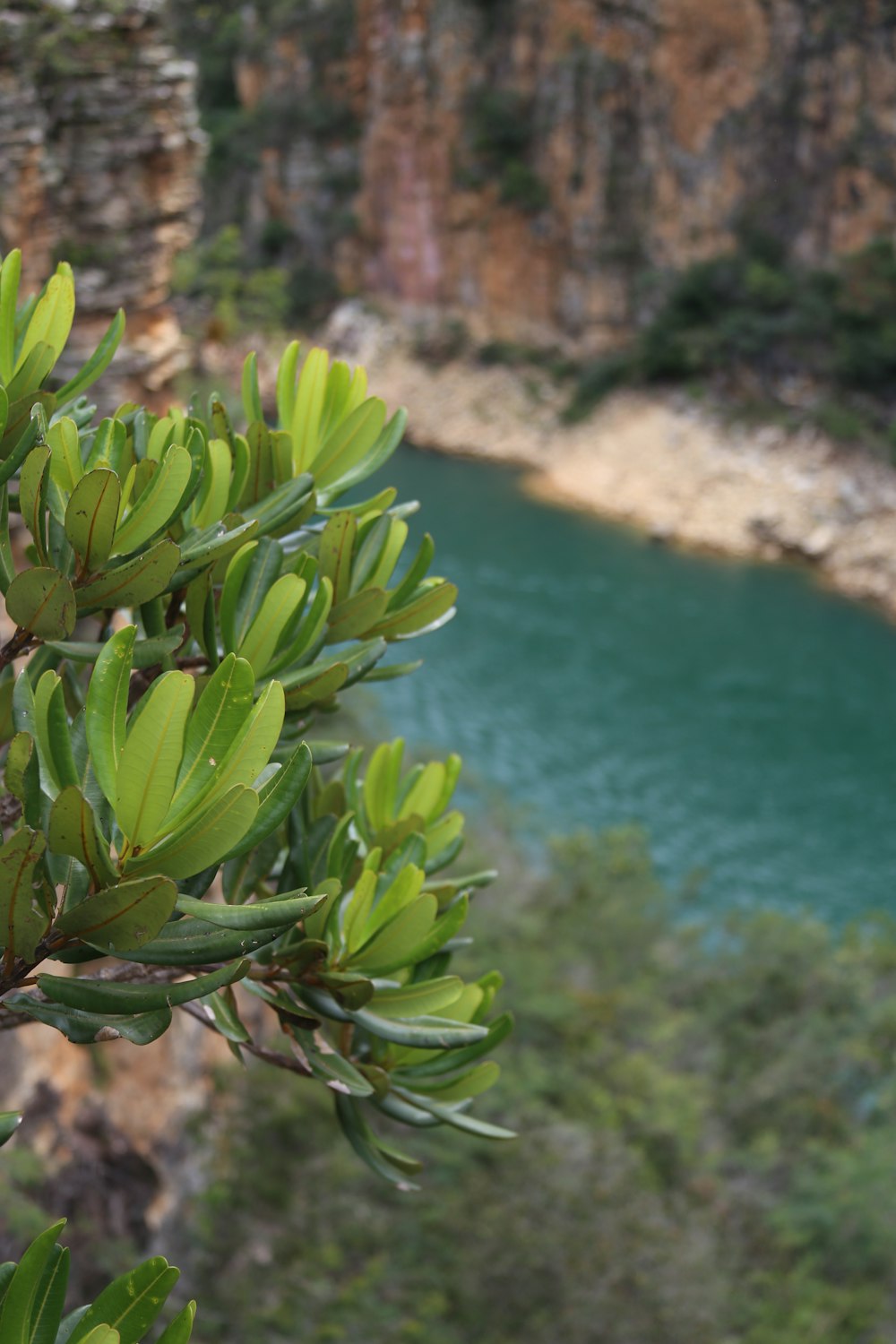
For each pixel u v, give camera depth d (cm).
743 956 2617
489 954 2361
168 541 179
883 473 5569
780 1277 1784
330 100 7494
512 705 4044
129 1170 1401
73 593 173
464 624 4553
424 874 227
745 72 6231
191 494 191
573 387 6756
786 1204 1927
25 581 172
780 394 6028
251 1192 1605
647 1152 1961
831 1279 1833
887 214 5947
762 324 6009
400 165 7262
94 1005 158
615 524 5650
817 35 6022
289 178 7688
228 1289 1516
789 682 4291
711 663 4388
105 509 176
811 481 5622
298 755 161
